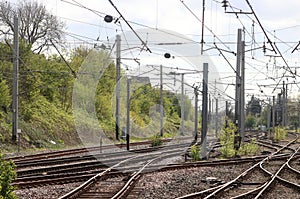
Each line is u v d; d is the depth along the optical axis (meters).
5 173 22.70
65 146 81.44
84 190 32.31
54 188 33.34
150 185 36.25
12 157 53.38
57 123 88.94
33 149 70.69
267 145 97.50
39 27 108.25
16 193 30.75
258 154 74.25
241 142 71.50
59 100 98.50
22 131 74.81
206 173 45.19
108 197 30.38
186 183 38.31
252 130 188.25
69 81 94.75
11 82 83.44
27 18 106.19
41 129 81.88
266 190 35.41
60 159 52.19
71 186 34.44
